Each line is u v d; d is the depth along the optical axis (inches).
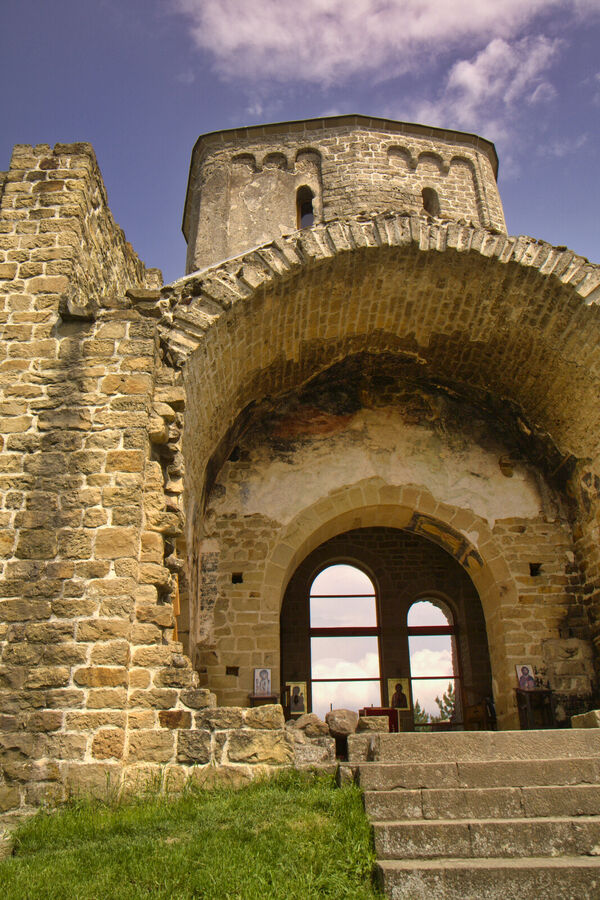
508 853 188.7
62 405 327.6
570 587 478.6
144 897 169.6
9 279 355.3
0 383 331.6
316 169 618.2
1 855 210.5
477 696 604.4
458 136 643.5
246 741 280.4
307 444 508.7
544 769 231.0
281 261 416.8
